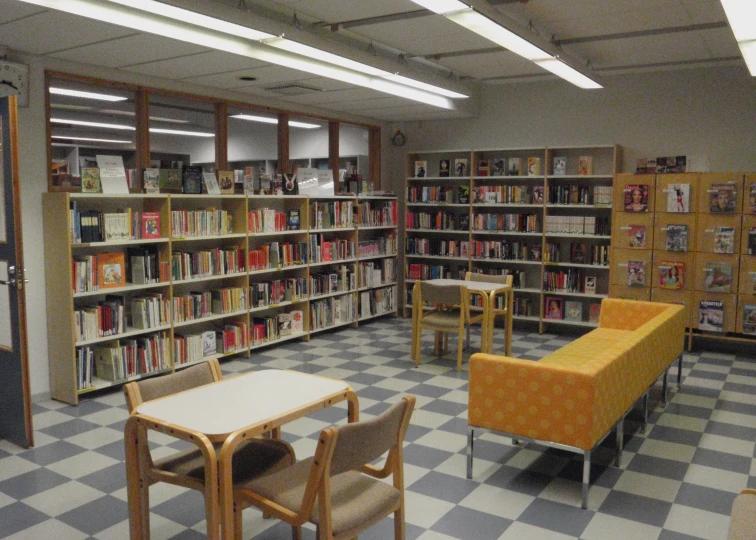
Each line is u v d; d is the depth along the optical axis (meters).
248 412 2.47
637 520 3.12
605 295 7.27
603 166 7.51
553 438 3.28
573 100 7.65
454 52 6.07
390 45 5.77
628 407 3.77
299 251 6.96
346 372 5.82
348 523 2.21
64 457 3.89
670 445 4.12
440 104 7.35
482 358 3.44
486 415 3.47
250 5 4.49
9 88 4.55
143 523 2.56
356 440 2.19
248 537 2.96
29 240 4.82
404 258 8.68
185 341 5.71
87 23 3.82
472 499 3.34
